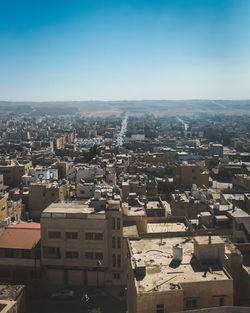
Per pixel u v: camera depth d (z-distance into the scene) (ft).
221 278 154.51
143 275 157.99
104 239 265.54
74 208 279.90
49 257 269.23
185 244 193.26
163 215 353.92
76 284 271.08
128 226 283.79
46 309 241.14
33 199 434.71
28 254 270.26
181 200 372.99
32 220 421.59
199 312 135.23
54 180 492.95
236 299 181.27
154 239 201.46
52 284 271.49
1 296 202.59
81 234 266.57
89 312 228.63
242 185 522.88
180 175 570.87
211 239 174.81
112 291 262.47
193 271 161.58
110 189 341.21
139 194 457.27
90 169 561.02
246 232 266.16
